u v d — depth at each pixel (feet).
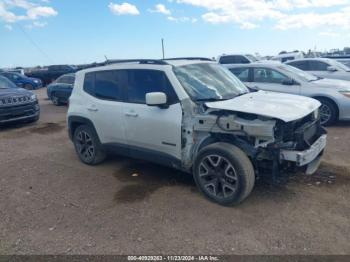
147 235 11.64
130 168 18.56
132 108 16.02
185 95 14.24
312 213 12.65
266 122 12.40
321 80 28.84
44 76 101.35
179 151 14.64
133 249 10.87
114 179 17.06
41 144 25.55
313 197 13.96
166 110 14.69
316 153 13.58
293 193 14.37
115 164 19.43
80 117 18.94
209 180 13.99
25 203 14.69
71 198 14.99
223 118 13.06
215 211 13.12
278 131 12.45
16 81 84.84
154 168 18.35
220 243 10.98
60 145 24.95
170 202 14.06
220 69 17.47
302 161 12.48
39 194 15.61
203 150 13.62
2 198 15.33
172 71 14.93
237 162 12.68
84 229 12.25
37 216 13.42
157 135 15.20
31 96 33.68
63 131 30.32
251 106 13.32
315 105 14.60
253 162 13.37
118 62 17.95
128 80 16.49
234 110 12.92
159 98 13.97
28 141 26.78
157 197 14.60
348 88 26.68
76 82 19.51
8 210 14.07
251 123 12.53
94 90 18.33
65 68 101.71
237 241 11.05
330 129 26.02
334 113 26.71
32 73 102.63
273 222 12.12
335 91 26.61
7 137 28.50
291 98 15.19
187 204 13.79
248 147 13.05
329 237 11.07
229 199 13.20
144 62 16.34
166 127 14.71
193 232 11.70
